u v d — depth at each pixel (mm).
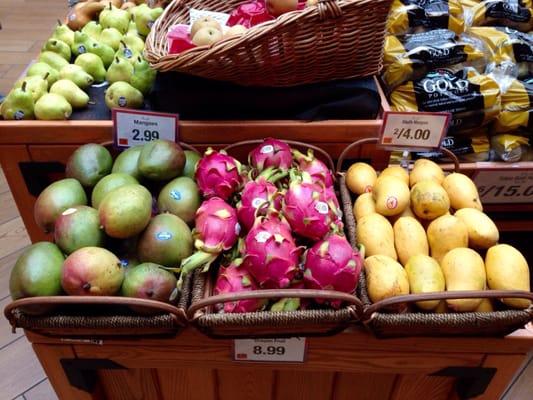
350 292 749
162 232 777
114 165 954
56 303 681
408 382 915
